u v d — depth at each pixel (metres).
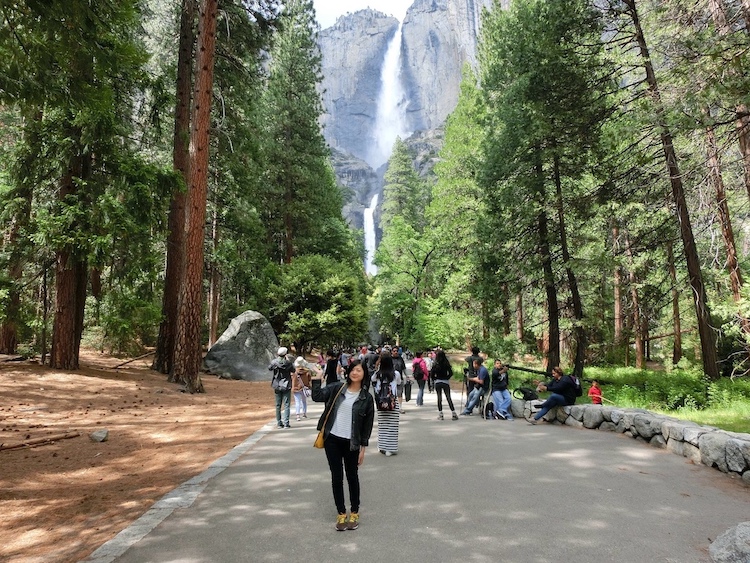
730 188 15.10
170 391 15.41
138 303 16.72
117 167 16.08
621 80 16.94
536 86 18.42
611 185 17.25
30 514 5.38
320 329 33.53
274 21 20.95
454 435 9.20
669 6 14.05
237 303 38.22
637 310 23.91
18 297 16.14
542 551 3.87
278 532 4.36
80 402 12.44
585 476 6.14
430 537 4.18
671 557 3.75
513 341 23.48
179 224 20.56
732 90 9.75
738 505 5.00
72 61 8.05
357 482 4.59
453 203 29.64
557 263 20.05
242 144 24.55
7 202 15.07
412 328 41.03
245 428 10.48
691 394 13.27
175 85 22.91
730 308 13.16
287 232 38.81
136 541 4.20
